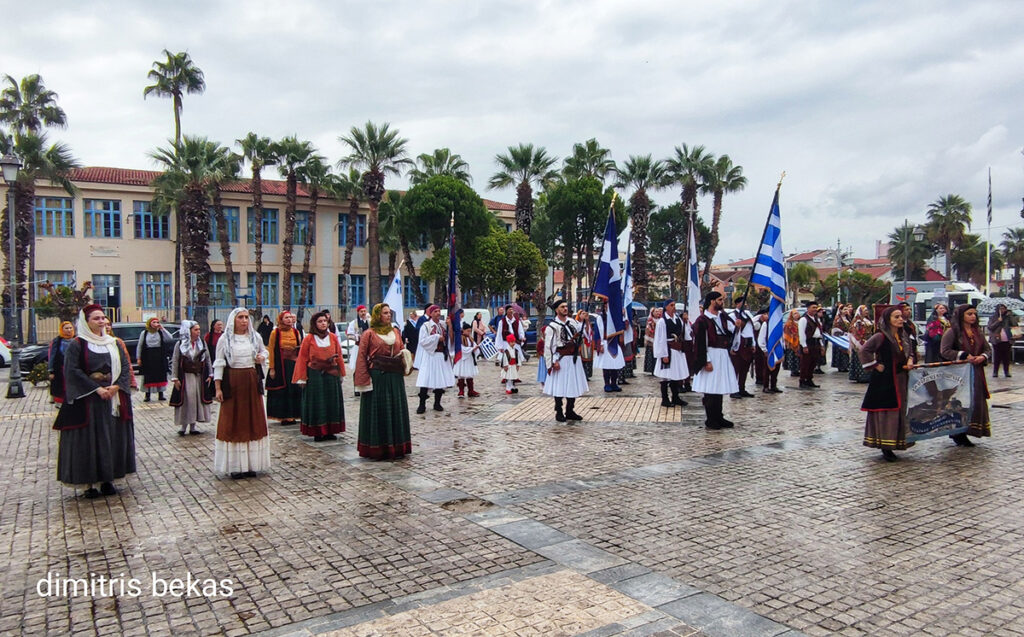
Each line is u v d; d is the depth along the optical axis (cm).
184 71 3747
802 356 1570
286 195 3994
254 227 3888
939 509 646
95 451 703
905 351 839
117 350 727
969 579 484
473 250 3859
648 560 525
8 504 698
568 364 1154
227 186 3828
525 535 584
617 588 473
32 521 639
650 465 837
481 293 4012
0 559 542
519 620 425
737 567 509
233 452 784
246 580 494
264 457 804
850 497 688
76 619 436
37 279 3422
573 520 625
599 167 4253
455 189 3747
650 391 1552
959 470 795
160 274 3703
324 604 452
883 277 8256
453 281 1284
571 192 3978
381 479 782
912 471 792
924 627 414
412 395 1552
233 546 565
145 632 418
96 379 702
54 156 3088
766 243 1395
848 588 471
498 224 4353
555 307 1175
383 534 591
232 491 737
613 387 1531
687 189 4238
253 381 799
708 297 1077
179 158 3297
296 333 1187
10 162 1961
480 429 1097
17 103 3259
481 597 459
